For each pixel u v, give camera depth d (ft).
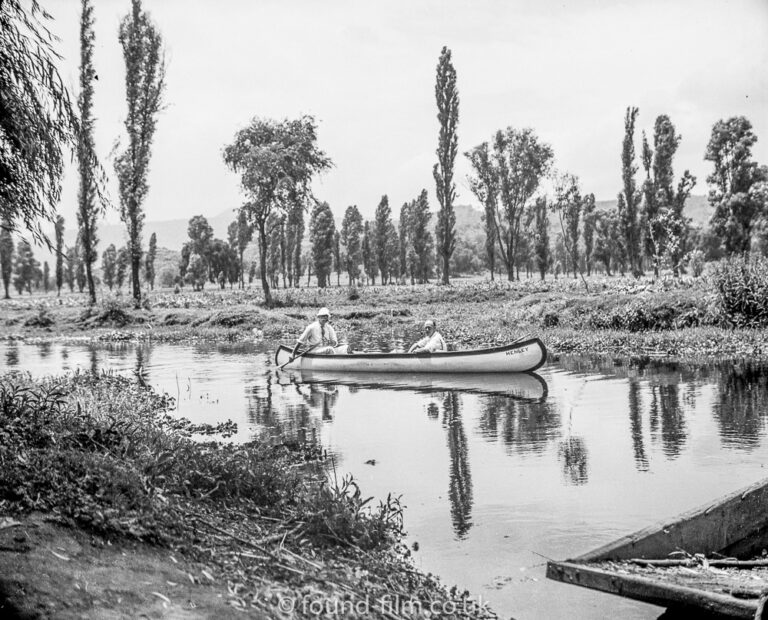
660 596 15.08
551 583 19.21
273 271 266.57
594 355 67.92
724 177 187.21
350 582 16.42
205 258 323.98
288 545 18.01
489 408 43.47
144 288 357.41
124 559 15.06
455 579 19.47
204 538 17.22
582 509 24.82
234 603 14.05
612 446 33.32
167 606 13.47
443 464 30.76
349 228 311.27
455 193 193.77
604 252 276.82
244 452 25.86
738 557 19.65
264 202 154.20
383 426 38.70
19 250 351.46
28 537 14.85
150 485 19.10
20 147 21.49
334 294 178.70
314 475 28.04
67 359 75.97
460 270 456.04
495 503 25.55
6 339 109.81
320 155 162.61
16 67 21.34
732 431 35.40
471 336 85.30
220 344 93.50
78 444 21.20
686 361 61.21
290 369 63.31
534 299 110.01
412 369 59.00
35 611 12.64
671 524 18.12
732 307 77.20
